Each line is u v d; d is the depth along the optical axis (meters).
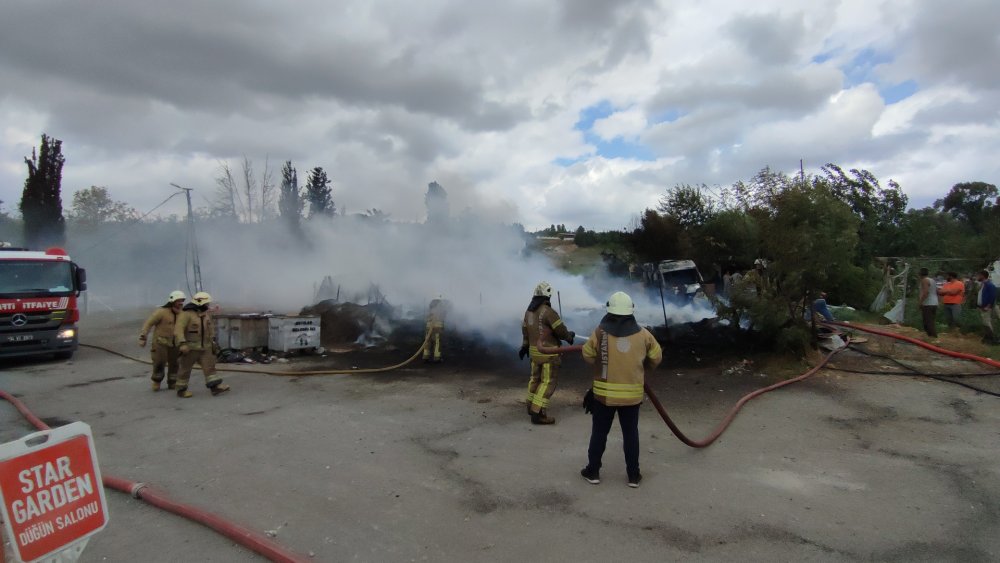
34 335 10.30
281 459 5.09
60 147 26.77
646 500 4.10
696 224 21.98
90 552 3.39
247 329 10.85
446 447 5.38
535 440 5.56
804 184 8.71
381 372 9.28
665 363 8.86
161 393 8.02
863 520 3.76
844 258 8.38
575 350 5.98
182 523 3.81
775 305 8.50
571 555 3.32
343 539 3.54
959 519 3.75
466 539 3.53
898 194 26.70
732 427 5.89
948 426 5.76
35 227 25.84
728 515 3.84
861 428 5.79
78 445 2.46
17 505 2.20
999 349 8.77
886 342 9.49
